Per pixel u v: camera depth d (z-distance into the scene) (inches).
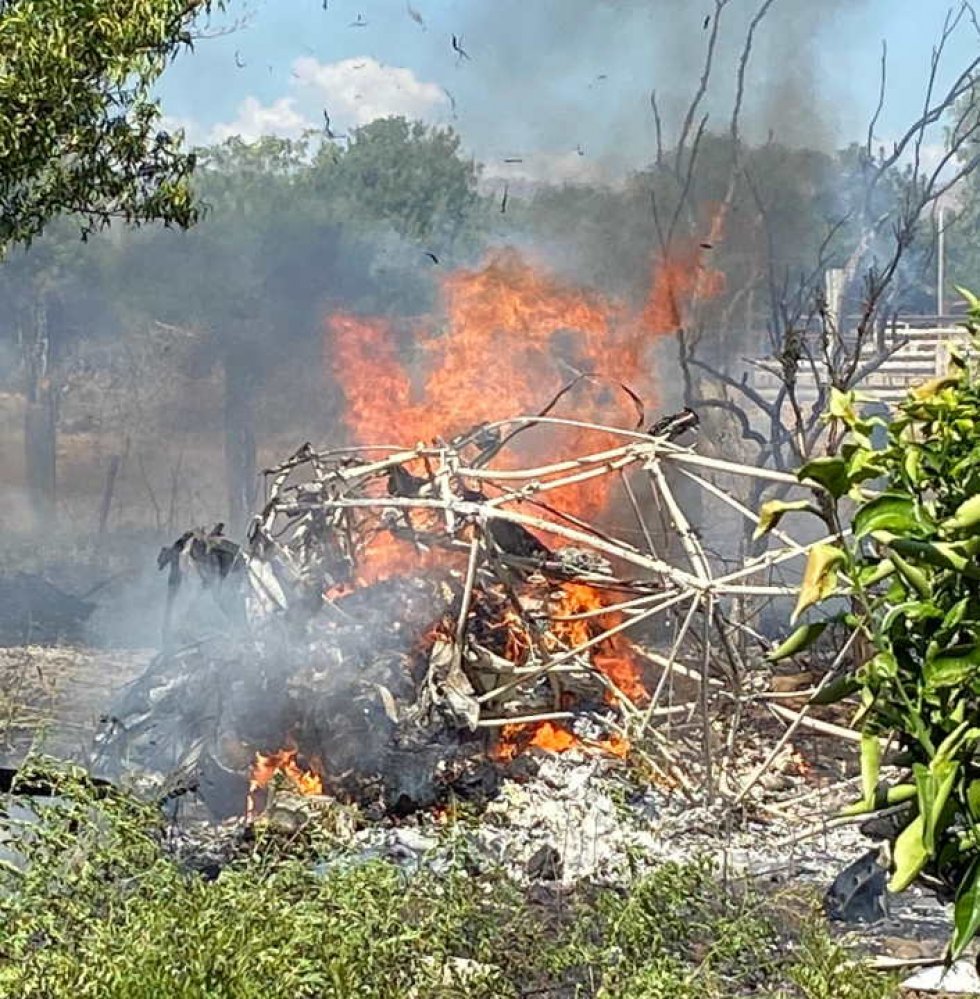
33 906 176.1
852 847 280.7
